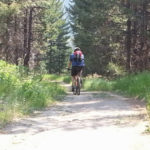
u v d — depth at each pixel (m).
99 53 38.88
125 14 29.47
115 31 33.53
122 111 10.37
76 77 17.41
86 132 7.38
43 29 44.72
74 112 10.45
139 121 8.45
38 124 8.43
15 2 30.08
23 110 10.02
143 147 6.00
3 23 29.44
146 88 14.55
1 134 7.31
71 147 6.12
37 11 42.09
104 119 8.97
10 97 11.01
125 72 32.66
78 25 44.59
